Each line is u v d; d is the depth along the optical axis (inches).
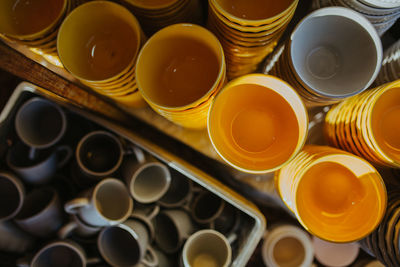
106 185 23.7
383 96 18.6
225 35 18.9
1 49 20.1
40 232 24.8
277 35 18.8
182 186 26.3
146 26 21.2
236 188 27.1
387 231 18.1
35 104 25.1
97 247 25.6
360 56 19.3
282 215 29.6
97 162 24.8
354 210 18.7
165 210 26.0
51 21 20.5
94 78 20.6
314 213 19.3
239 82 17.6
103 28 20.6
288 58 18.2
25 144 25.8
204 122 20.8
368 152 18.2
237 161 17.8
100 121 23.5
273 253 28.7
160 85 19.9
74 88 22.1
